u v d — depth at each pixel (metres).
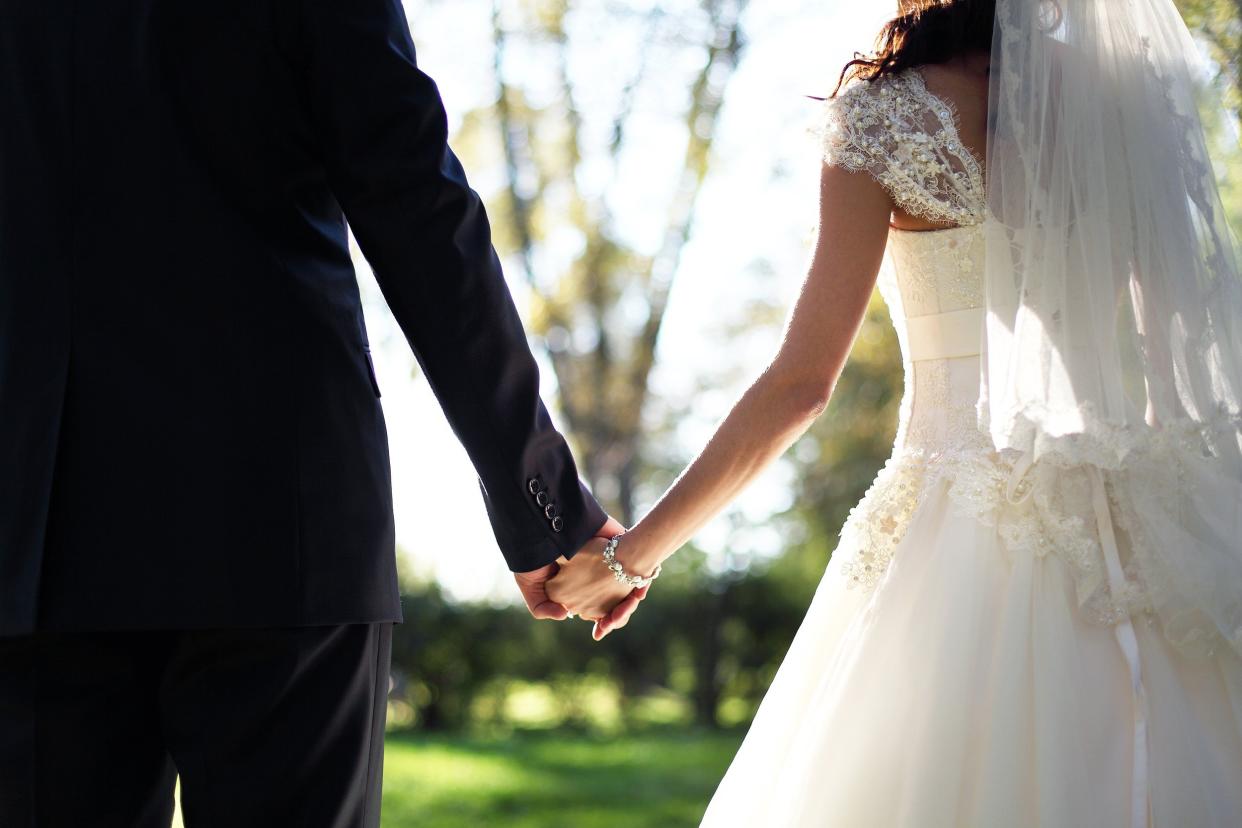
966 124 1.96
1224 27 2.69
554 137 13.66
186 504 1.65
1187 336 1.86
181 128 1.68
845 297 1.97
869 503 2.04
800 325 1.99
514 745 10.80
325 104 1.72
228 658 1.68
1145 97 1.91
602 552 2.21
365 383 1.79
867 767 1.85
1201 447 1.84
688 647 12.92
